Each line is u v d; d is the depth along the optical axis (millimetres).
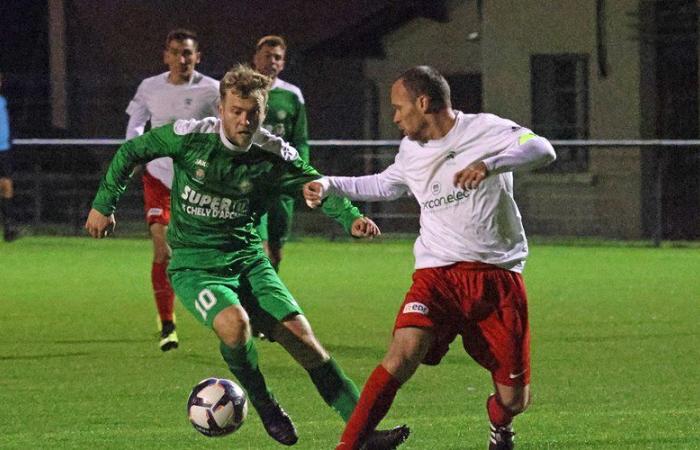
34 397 16531
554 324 23422
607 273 32312
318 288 29109
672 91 45094
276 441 13695
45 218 43906
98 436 13992
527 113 45938
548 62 45750
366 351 20266
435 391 16781
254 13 51469
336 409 12672
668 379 17812
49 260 35688
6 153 39781
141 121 21469
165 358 19766
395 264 34594
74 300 27172
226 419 12359
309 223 43031
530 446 13234
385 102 49344
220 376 18125
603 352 20188
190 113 21297
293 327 12531
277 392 16781
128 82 48344
